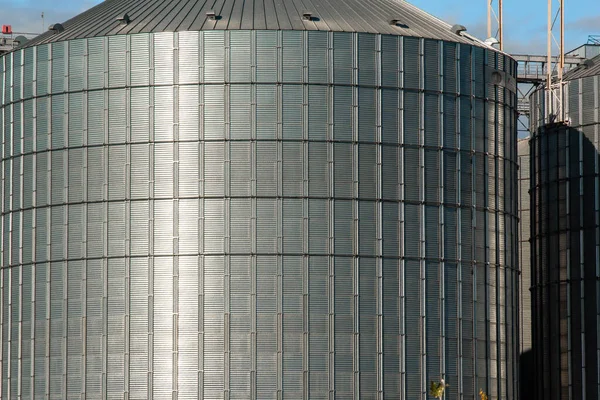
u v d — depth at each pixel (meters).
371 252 113.50
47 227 117.69
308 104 113.88
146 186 114.25
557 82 142.50
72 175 116.88
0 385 119.44
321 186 113.25
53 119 118.38
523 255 150.00
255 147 113.25
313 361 111.19
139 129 114.94
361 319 112.38
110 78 116.31
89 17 126.50
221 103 113.88
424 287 114.81
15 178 120.56
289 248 112.25
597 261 133.25
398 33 117.75
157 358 112.00
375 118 115.12
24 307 118.25
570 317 134.75
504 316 120.81
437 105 117.69
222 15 119.12
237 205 112.69
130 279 113.56
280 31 114.31
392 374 112.56
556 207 137.38
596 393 132.00
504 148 122.81
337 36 114.94
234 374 110.88
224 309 111.62
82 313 114.81
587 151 135.12
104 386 113.00
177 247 112.94
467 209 118.56
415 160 116.12
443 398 114.62
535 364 139.62
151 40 115.44
